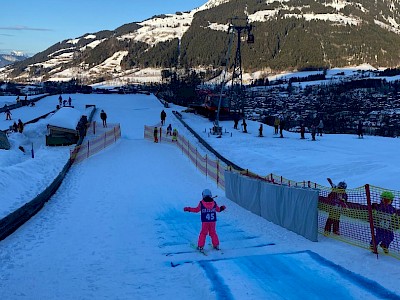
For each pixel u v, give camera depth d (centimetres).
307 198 1102
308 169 2222
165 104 6203
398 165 2050
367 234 981
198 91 7262
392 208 893
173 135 3497
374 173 1889
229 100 5244
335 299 665
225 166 2423
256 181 1462
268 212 1350
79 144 3169
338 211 1079
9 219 1241
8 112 4791
